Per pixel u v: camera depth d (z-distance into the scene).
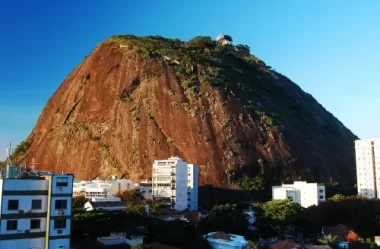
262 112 197.88
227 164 172.12
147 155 178.12
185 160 174.00
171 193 145.38
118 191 144.88
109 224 88.50
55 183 62.94
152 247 78.06
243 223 111.50
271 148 183.38
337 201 136.00
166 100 193.50
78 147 195.12
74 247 76.19
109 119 197.12
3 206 58.66
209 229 104.31
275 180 175.88
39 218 61.66
